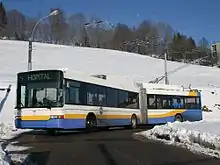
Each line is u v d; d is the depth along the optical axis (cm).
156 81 5809
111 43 9775
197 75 8981
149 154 1189
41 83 1808
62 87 1783
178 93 3098
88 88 2036
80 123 1920
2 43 8362
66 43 9631
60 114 1759
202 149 1309
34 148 1334
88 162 1023
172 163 1010
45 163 1004
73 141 1602
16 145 1430
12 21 9706
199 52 10738
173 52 10206
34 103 1798
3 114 2917
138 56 9656
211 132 1475
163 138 1734
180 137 1568
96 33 9456
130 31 9369
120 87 2461
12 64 6850
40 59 7719
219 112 5041
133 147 1384
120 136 1886
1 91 3628
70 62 8019
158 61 9569
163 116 2939
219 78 9006
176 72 8912
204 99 5988
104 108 2205
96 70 7819
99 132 2181
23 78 1842
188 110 3155
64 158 1094
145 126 2992
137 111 2688
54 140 1648
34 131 2148
